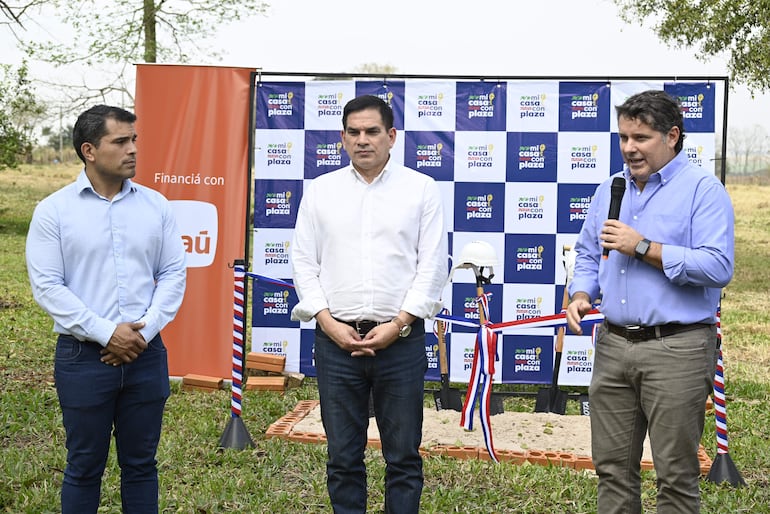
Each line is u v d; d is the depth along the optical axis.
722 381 4.74
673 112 3.12
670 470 3.12
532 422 5.73
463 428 5.55
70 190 3.30
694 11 12.91
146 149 6.71
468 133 6.58
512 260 6.61
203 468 4.75
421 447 5.06
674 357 3.09
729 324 11.02
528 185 6.57
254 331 6.80
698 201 3.10
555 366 6.21
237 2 15.71
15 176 26.52
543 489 4.48
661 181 3.16
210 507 4.16
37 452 4.96
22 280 12.93
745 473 4.90
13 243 17.17
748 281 14.87
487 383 5.13
